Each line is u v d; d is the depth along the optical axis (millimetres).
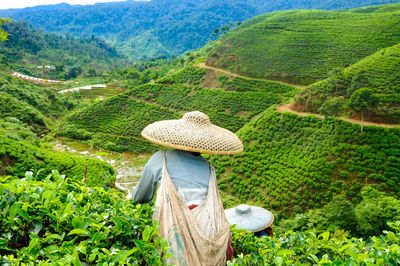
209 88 60031
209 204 2404
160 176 2582
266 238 3725
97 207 2914
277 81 59625
